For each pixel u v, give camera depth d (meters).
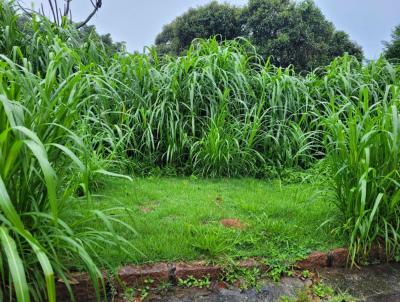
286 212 2.55
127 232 2.11
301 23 12.65
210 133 3.37
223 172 3.48
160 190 2.99
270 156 3.67
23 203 1.52
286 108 3.79
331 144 2.27
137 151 3.41
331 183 2.32
